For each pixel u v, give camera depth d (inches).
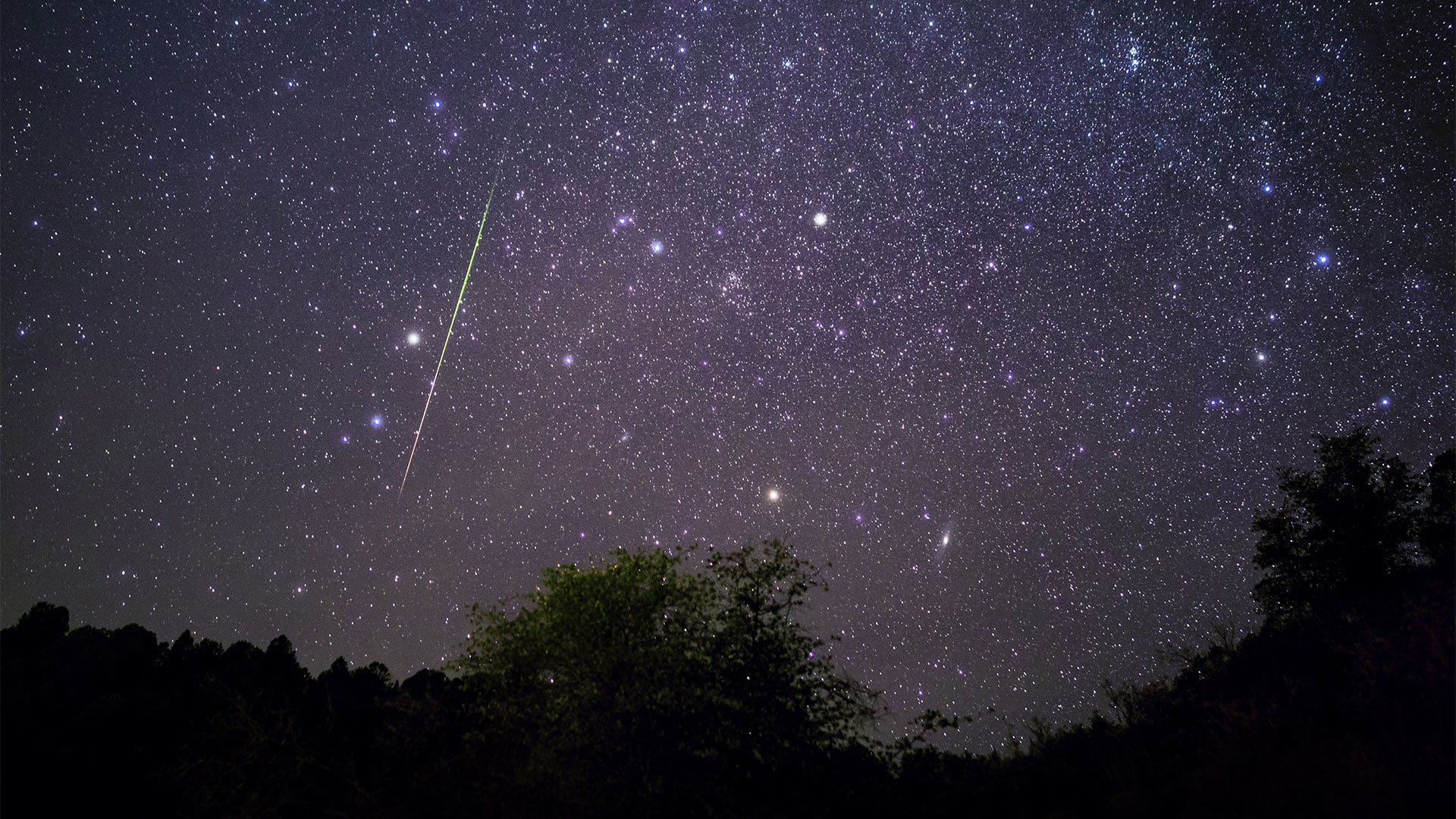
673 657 227.5
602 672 223.8
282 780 221.5
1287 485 316.5
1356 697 209.5
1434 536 281.9
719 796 210.7
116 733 246.2
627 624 232.1
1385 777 167.8
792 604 247.9
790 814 211.8
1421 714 195.8
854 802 225.3
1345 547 294.0
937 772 255.4
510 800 206.7
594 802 206.4
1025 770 265.0
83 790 229.1
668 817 206.2
